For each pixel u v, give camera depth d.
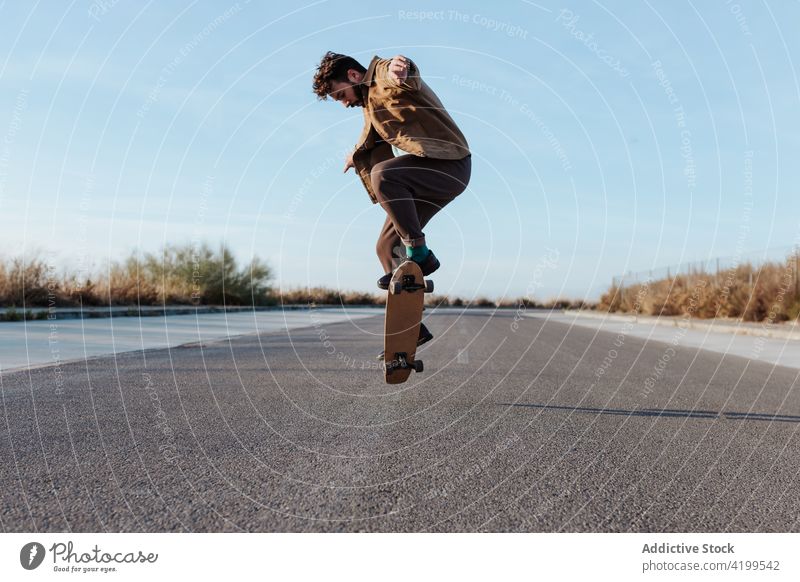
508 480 3.25
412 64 3.59
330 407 5.25
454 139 3.78
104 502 2.80
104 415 4.61
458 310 40.12
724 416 5.17
